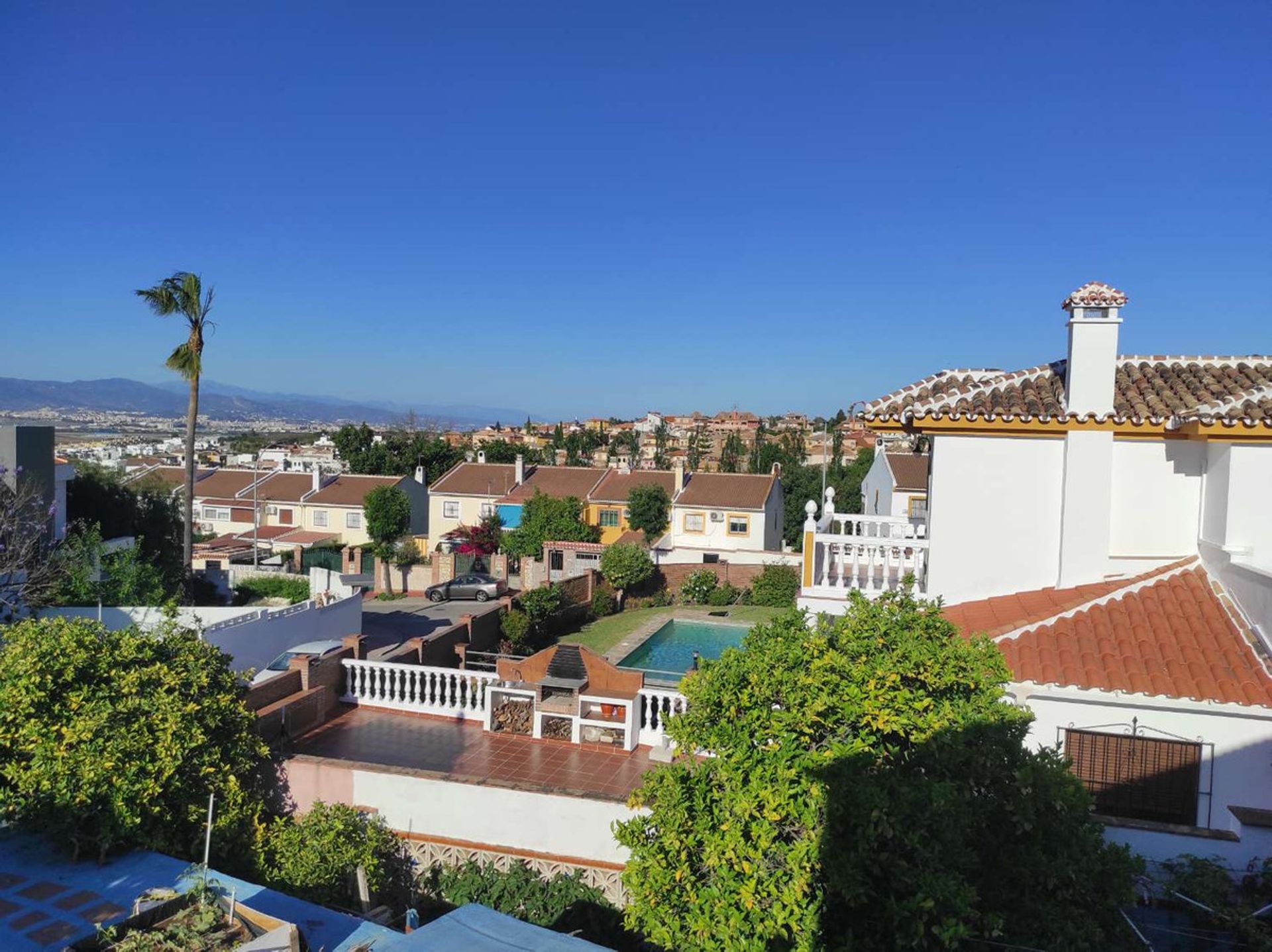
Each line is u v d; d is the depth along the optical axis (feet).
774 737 22.91
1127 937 23.32
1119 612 33.83
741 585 124.67
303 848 30.99
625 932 31.45
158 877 26.25
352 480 188.85
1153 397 39.27
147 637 33.19
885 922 20.59
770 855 21.79
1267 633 30.71
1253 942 23.81
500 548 150.61
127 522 106.63
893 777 21.27
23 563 65.72
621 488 174.60
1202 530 37.17
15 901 24.61
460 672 45.73
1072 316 38.58
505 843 33.96
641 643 93.20
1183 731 29.53
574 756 40.09
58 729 28.32
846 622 25.17
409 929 27.07
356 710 46.91
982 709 23.02
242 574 118.62
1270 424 33.09
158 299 92.02
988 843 21.99
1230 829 28.48
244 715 33.47
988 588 39.42
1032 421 37.88
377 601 128.06
